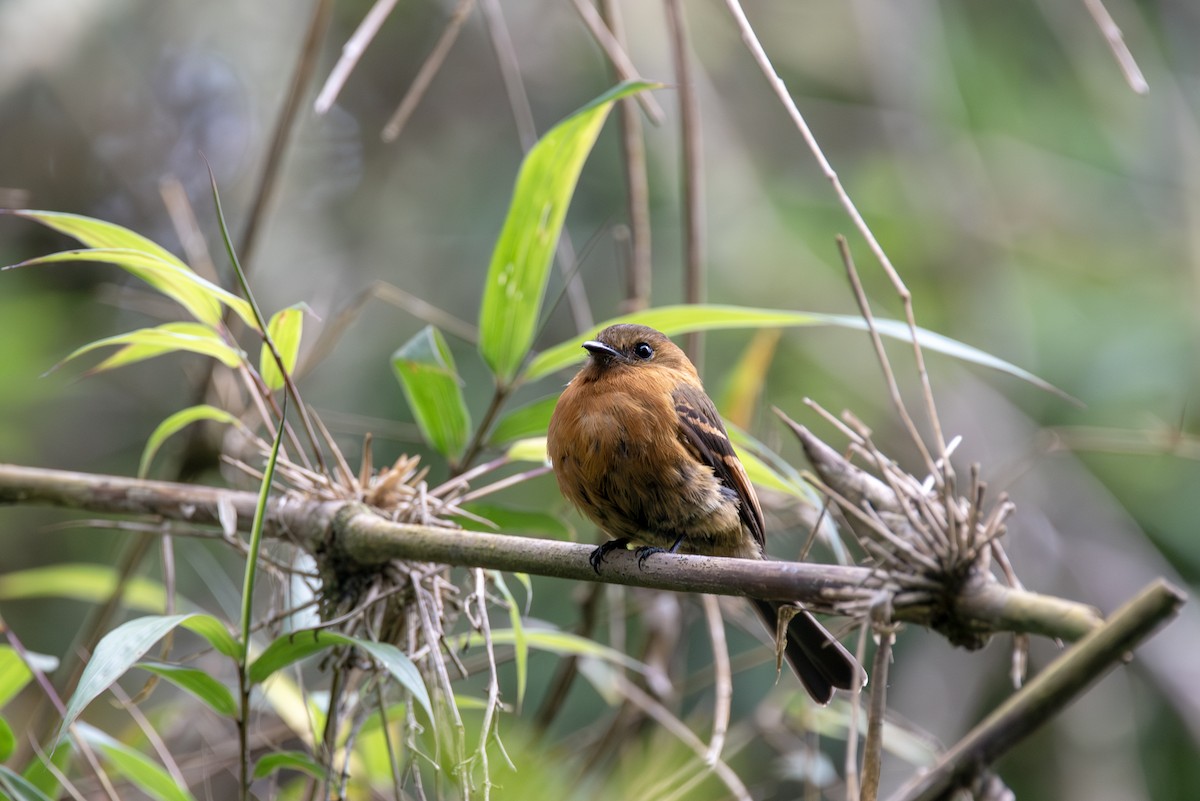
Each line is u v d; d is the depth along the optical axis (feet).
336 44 50.31
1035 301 49.39
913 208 49.83
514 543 18.61
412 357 22.49
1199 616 42.11
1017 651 17.37
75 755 25.67
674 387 23.07
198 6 48.47
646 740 29.63
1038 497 44.55
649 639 29.50
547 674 37.40
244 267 28.30
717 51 50.65
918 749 27.84
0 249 46.14
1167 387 45.70
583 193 47.44
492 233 47.96
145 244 20.33
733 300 46.78
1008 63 53.72
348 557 20.10
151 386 45.73
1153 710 41.78
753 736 28.86
